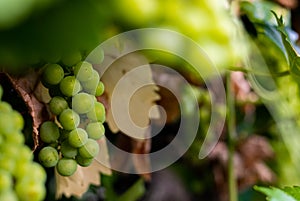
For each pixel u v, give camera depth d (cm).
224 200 136
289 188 74
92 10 35
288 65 79
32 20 33
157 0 43
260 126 130
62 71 54
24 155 43
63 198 91
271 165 137
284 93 95
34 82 57
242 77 108
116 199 109
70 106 55
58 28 34
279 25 73
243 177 133
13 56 35
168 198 134
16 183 41
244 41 78
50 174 85
